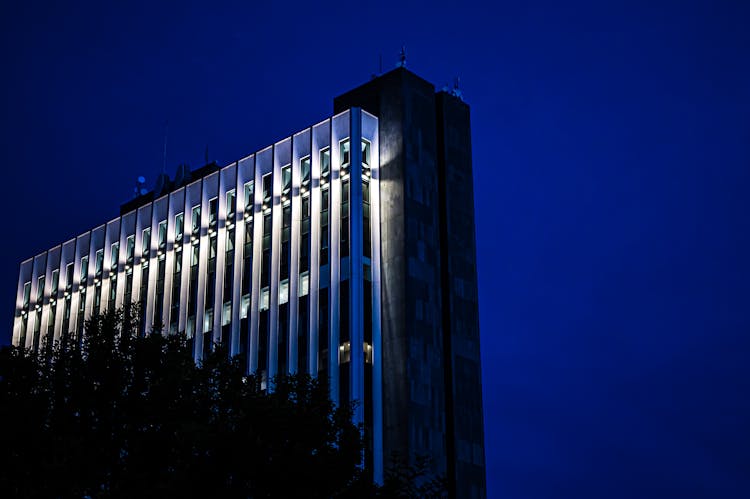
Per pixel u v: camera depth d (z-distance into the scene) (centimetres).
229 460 5050
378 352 8975
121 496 5206
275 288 9625
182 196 10912
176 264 10700
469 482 8881
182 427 5156
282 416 5216
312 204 9581
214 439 5084
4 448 5391
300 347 9238
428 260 9319
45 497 5275
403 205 9275
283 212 9881
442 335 9262
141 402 5584
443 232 9656
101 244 11688
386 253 9250
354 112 9550
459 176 10012
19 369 5725
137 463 5462
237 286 9944
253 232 9988
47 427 5522
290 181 9900
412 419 8631
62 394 5662
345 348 8919
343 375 8844
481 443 9156
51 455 5397
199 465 5059
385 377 8881
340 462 5181
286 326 9400
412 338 8881
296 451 5062
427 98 10012
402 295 9006
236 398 5591
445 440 8869
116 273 11331
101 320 6041
